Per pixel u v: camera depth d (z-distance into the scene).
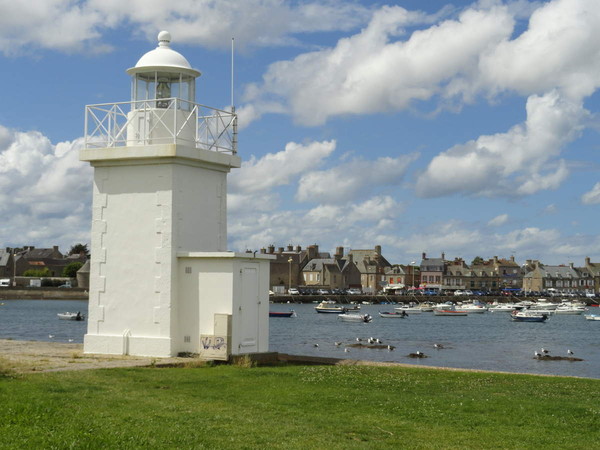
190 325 24.64
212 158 25.84
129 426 13.04
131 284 25.17
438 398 18.44
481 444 13.56
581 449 13.47
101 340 25.41
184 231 25.11
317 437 13.41
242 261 24.66
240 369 22.45
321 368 24.14
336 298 191.50
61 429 12.34
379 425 14.87
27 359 22.88
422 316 144.38
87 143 25.91
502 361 57.06
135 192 25.23
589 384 22.62
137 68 26.17
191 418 14.36
